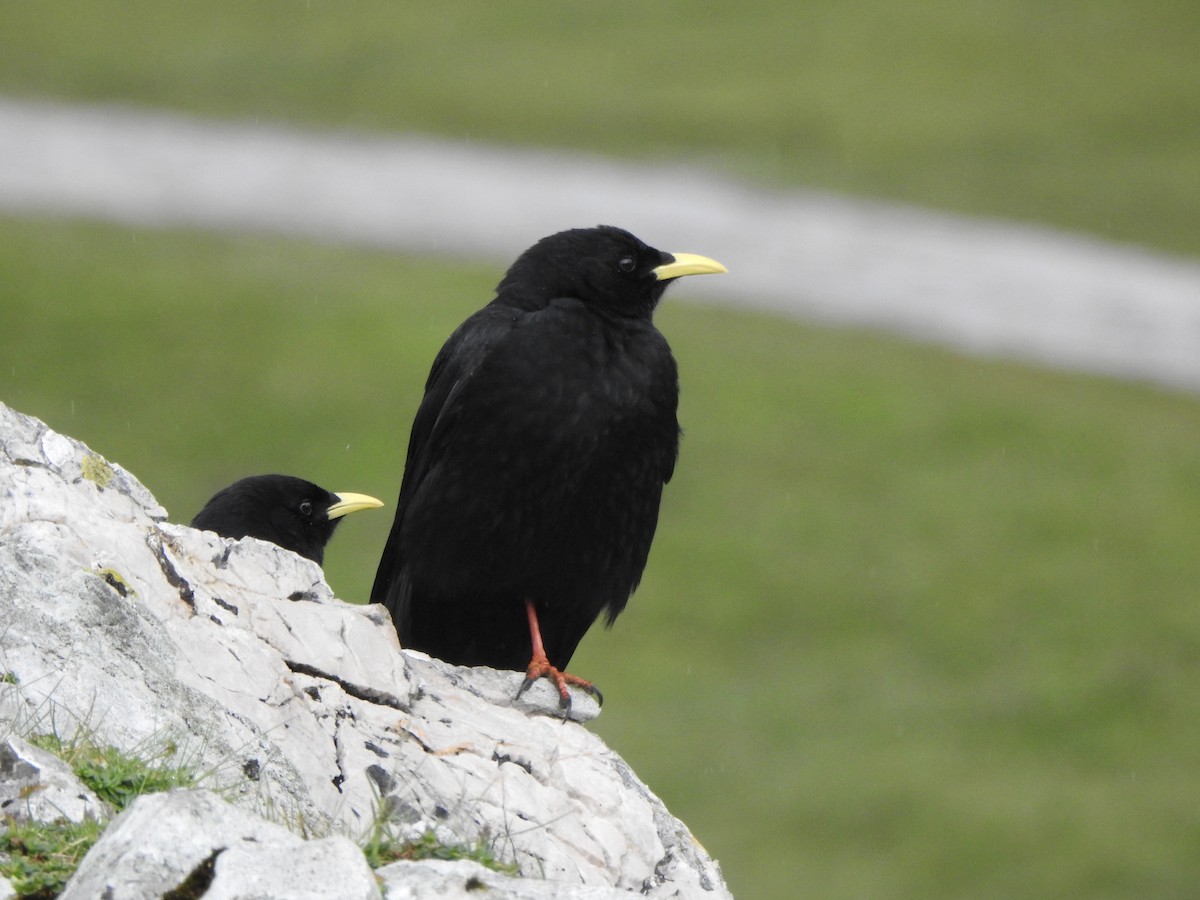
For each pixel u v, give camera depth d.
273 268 45.91
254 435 36.25
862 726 27.20
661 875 7.96
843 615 31.06
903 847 23.62
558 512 9.62
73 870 5.28
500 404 9.59
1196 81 65.94
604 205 53.84
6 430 7.47
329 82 65.81
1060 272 49.97
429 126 61.88
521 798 7.66
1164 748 26.73
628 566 9.99
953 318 46.25
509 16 74.81
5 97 61.62
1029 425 39.69
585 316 9.91
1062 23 73.19
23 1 72.50
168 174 54.50
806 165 58.12
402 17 73.88
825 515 34.94
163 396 37.62
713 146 60.28
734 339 43.84
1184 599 31.94
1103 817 24.34
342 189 54.34
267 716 6.93
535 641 9.14
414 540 9.84
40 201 50.03
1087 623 30.88
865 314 46.09
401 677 7.96
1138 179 57.22
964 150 59.66
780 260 49.94
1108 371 43.12
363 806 6.94
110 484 7.61
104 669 6.35
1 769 5.62
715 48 70.94
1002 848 23.52
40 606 6.42
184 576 7.32
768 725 26.92
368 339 41.22
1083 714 27.38
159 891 4.88
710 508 34.88
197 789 5.30
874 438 38.59
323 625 7.79
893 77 67.12
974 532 34.09
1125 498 35.78
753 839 23.78
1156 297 48.38
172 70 66.00
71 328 40.69
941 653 29.62
